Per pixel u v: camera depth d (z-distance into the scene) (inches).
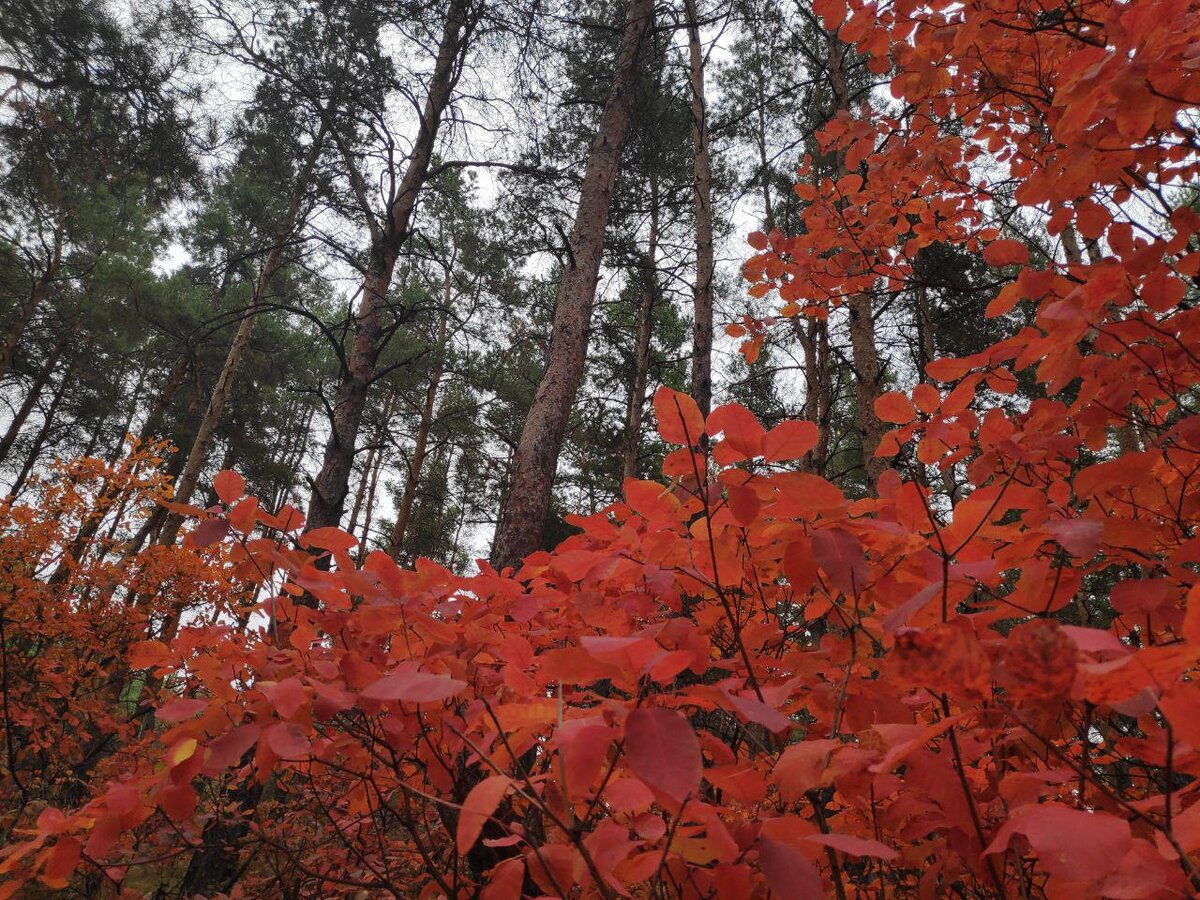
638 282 438.3
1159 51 45.1
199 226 609.6
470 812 30.5
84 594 222.1
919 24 88.4
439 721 59.4
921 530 45.4
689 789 26.1
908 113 118.3
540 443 198.1
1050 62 84.2
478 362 545.0
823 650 51.0
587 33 363.3
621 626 55.2
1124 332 51.9
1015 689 22.3
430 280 555.8
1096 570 52.0
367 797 68.7
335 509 263.6
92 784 167.0
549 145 411.5
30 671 196.7
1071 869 22.9
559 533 478.9
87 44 340.5
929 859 60.7
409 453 687.7
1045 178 54.8
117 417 625.9
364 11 333.4
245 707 52.2
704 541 50.9
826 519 46.0
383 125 325.7
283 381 648.4
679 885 42.2
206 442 422.0
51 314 499.2
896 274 125.3
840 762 34.2
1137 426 59.4
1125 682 21.8
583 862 38.6
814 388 307.0
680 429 45.6
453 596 65.6
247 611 64.1
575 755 30.2
